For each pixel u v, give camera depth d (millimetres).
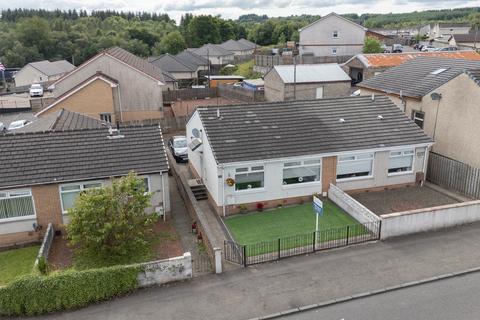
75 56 115750
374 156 23141
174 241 19141
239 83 62688
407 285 14906
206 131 22625
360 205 20062
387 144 23141
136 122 40625
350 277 15508
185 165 30516
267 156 21250
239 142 22031
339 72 47562
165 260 15258
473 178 22656
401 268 16000
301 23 138875
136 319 13562
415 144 23484
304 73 46562
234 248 17438
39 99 57312
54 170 19719
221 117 23859
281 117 24484
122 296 14781
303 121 24297
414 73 30516
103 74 39562
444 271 15719
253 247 17781
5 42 112125
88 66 41750
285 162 21703
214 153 21047
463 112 24344
